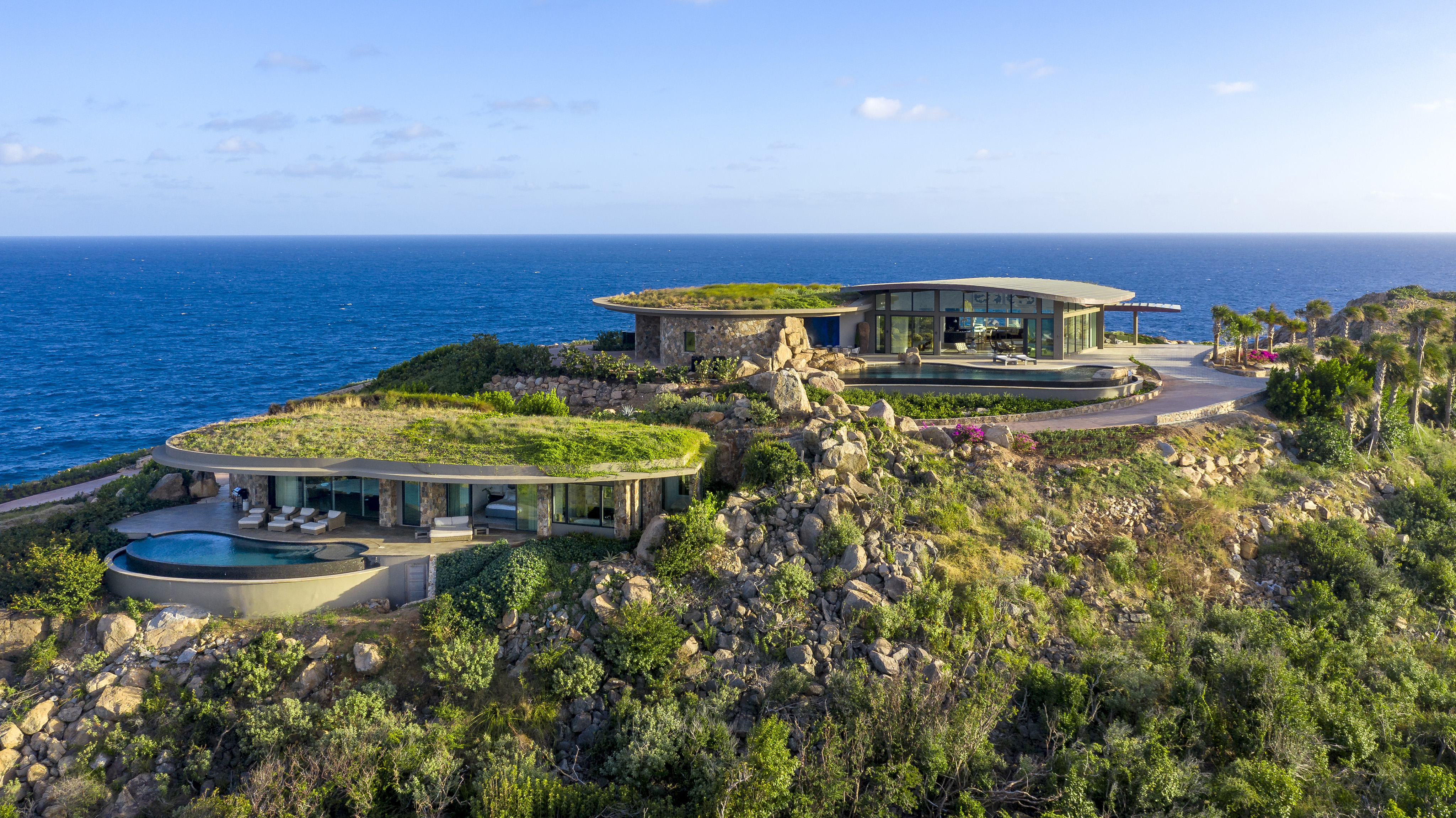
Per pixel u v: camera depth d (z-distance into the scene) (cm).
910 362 5212
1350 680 2697
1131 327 13800
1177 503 3444
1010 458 3584
